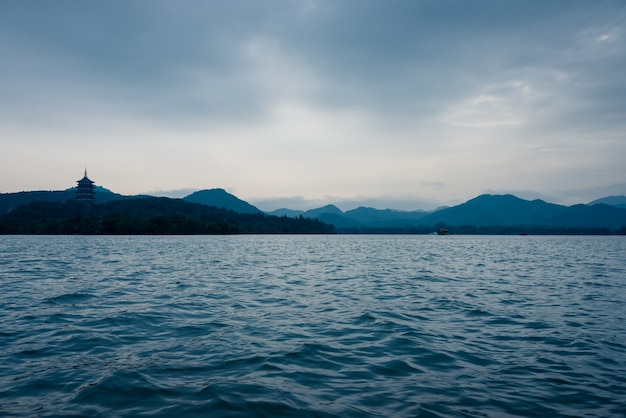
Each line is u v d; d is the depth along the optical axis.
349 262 44.97
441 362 10.55
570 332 13.75
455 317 16.08
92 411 7.44
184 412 7.43
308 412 7.51
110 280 26.67
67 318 15.29
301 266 39.16
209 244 92.38
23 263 38.72
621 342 12.55
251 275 30.64
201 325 14.38
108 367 9.88
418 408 7.75
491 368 10.12
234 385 8.74
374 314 16.41
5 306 17.48
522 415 7.55
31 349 11.34
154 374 9.37
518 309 17.80
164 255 53.09
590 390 8.74
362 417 7.34
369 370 9.88
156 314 16.12
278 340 12.46
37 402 7.83
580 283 27.22
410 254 62.94
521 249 85.50
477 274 32.88
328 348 11.65
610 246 104.69
